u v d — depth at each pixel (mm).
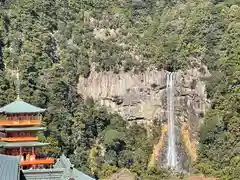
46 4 196625
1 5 192125
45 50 181750
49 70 175750
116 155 166500
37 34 184625
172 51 185000
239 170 152250
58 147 152250
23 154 113000
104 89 183500
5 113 117062
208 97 173875
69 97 174375
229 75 171750
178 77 180750
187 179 157875
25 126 115438
